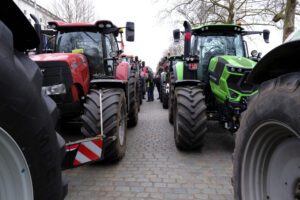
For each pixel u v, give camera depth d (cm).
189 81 533
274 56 182
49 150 177
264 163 204
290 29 963
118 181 388
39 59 459
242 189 210
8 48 162
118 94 453
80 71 495
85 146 312
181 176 405
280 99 171
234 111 465
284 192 186
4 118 154
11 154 159
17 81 161
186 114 489
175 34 659
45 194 175
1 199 164
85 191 357
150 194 349
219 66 505
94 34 591
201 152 516
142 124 800
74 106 477
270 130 188
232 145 557
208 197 341
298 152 175
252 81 209
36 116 169
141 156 496
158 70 1620
